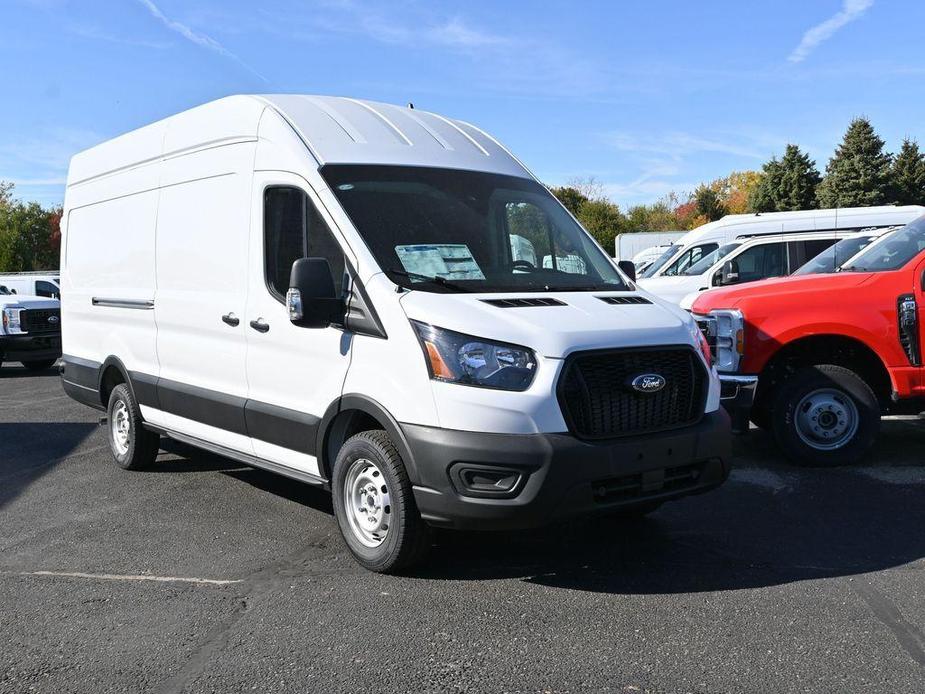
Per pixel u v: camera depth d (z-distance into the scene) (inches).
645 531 212.5
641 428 174.6
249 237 217.6
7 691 139.1
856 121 2222.0
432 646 150.8
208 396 235.3
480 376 165.6
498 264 199.9
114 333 288.4
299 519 231.9
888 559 187.6
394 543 178.7
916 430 319.3
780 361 278.7
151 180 265.7
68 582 188.5
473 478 166.1
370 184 201.8
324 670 143.3
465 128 243.3
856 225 569.0
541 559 194.4
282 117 213.2
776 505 230.5
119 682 141.4
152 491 265.9
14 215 2997.0
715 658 143.0
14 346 611.8
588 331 171.8
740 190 3267.7
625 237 1336.1
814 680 134.6
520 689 134.8
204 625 163.0
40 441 357.1
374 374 179.9
